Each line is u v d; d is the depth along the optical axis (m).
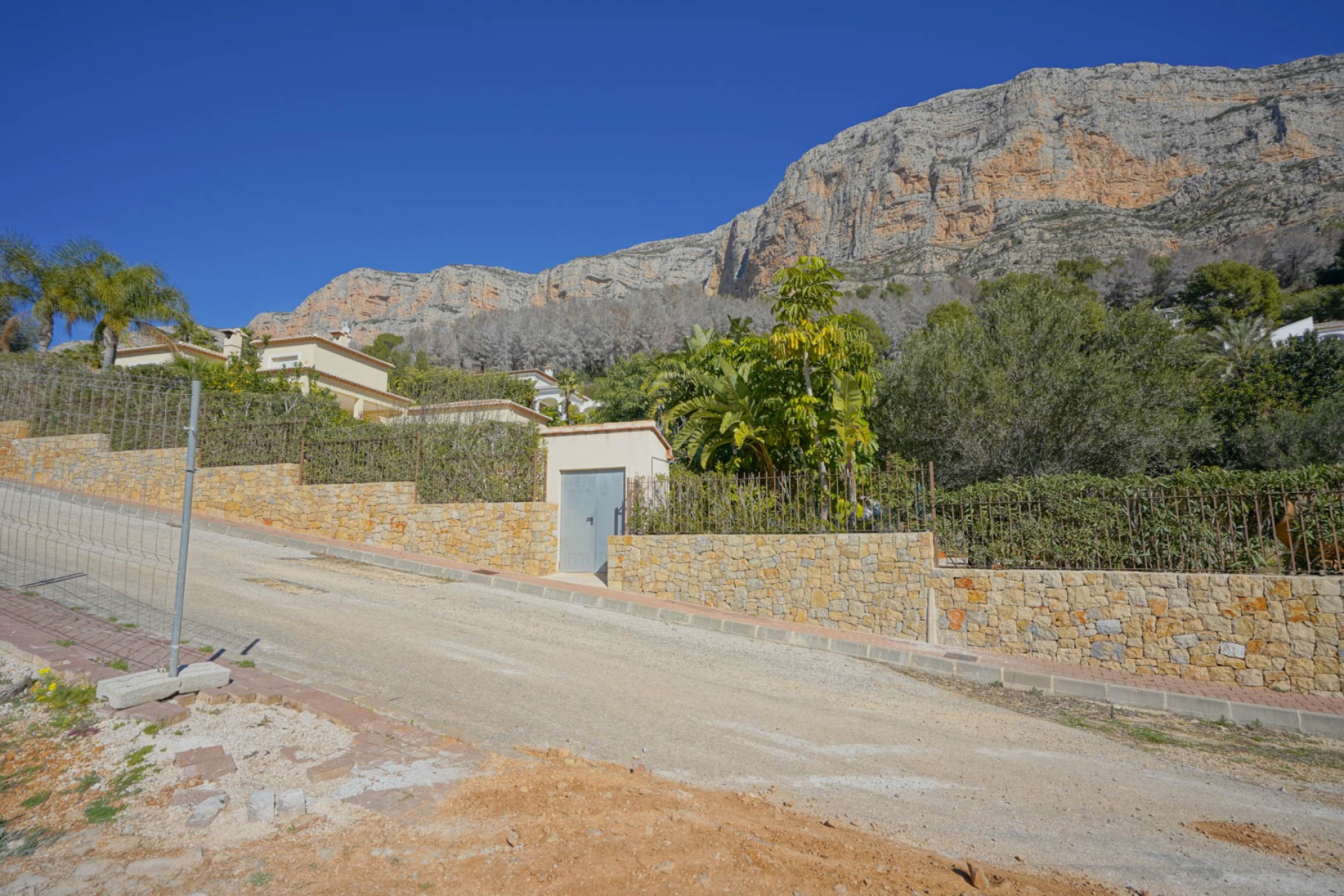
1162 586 10.30
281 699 5.84
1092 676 9.90
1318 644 9.33
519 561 14.89
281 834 3.89
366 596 11.22
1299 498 10.01
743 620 12.20
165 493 17.86
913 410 19.75
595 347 96.31
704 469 16.31
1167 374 18.55
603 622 11.34
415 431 16.56
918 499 12.55
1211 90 152.50
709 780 5.43
